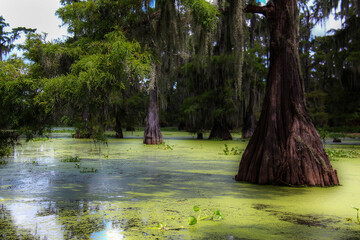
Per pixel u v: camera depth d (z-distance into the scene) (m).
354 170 8.64
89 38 7.04
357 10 17.17
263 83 21.55
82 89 6.00
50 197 5.39
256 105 23.06
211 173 8.20
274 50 7.20
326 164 6.64
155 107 18.50
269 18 7.40
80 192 5.82
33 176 7.65
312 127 6.80
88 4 6.99
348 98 22.73
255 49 21.50
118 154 12.98
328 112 27.14
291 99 6.86
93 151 14.24
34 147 16.41
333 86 23.91
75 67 6.21
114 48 5.79
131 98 25.03
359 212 4.50
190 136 28.70
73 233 3.54
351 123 28.36
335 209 4.67
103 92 6.36
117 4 7.01
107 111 7.18
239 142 20.11
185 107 22.84
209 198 5.35
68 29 7.67
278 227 3.80
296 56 7.05
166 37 8.62
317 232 3.62
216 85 21.81
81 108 6.58
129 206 4.79
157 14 8.00
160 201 5.12
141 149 15.27
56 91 6.27
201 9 6.46
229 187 6.34
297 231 3.65
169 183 6.78
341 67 22.55
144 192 5.84
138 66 6.02
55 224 3.88
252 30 25.77
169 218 4.17
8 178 7.36
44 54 6.77
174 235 3.50
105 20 7.06
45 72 7.21
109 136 27.36
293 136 6.62
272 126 6.83
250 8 7.80
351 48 22.14
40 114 7.35
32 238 3.38
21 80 7.01
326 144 18.42
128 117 25.42
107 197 5.40
